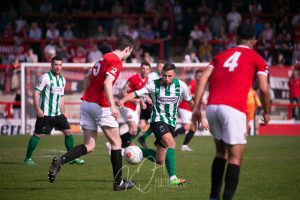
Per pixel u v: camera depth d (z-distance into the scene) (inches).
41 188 1004.6
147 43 2925.7
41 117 1362.0
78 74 2385.6
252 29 811.4
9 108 2410.2
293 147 1797.5
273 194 945.5
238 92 770.8
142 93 1084.5
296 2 3289.9
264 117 791.1
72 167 1291.8
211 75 802.8
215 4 3353.8
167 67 1078.4
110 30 3142.2
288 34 2925.7
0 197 917.8
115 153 970.7
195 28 3004.4
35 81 2379.4
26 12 3203.7
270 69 2436.0
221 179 810.8
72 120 2385.6
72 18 3169.3
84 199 898.7
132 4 3358.8
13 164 1350.9
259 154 1577.3
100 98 956.6
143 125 1720.0
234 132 764.0
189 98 1108.5
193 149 1742.1
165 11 3206.2
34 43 2955.2
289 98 2429.9
